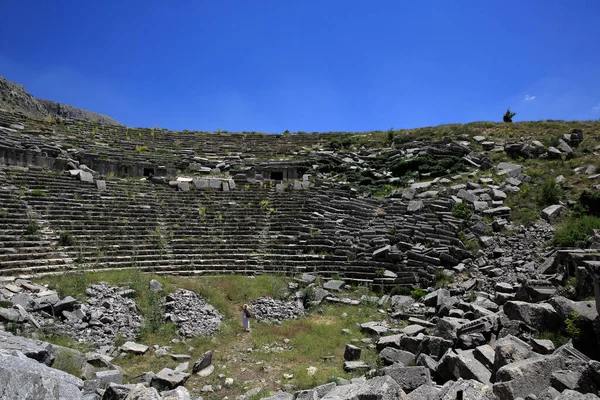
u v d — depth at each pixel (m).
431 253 22.55
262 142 46.28
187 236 25.50
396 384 7.64
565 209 24.06
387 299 20.19
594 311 10.47
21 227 21.08
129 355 13.55
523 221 23.97
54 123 39.03
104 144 37.53
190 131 48.16
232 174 36.91
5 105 58.75
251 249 25.05
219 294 19.33
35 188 25.14
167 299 17.62
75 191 26.34
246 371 13.13
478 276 20.33
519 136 38.25
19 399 6.34
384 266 22.73
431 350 12.51
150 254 22.92
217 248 24.84
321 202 30.47
